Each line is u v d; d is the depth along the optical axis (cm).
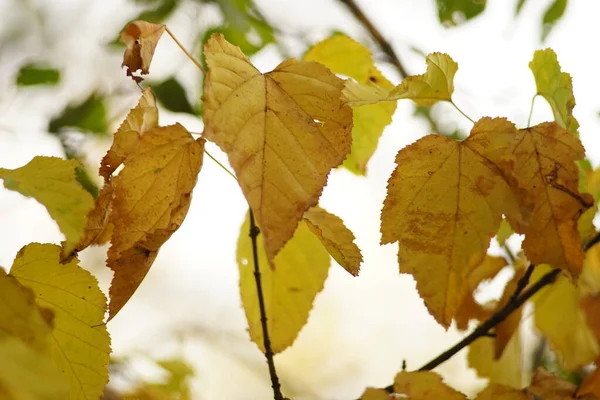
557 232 84
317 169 79
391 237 83
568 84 86
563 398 89
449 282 83
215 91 79
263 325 87
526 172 84
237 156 78
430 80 84
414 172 84
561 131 84
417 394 86
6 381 74
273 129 79
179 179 82
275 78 81
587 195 84
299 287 93
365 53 94
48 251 82
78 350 82
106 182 82
